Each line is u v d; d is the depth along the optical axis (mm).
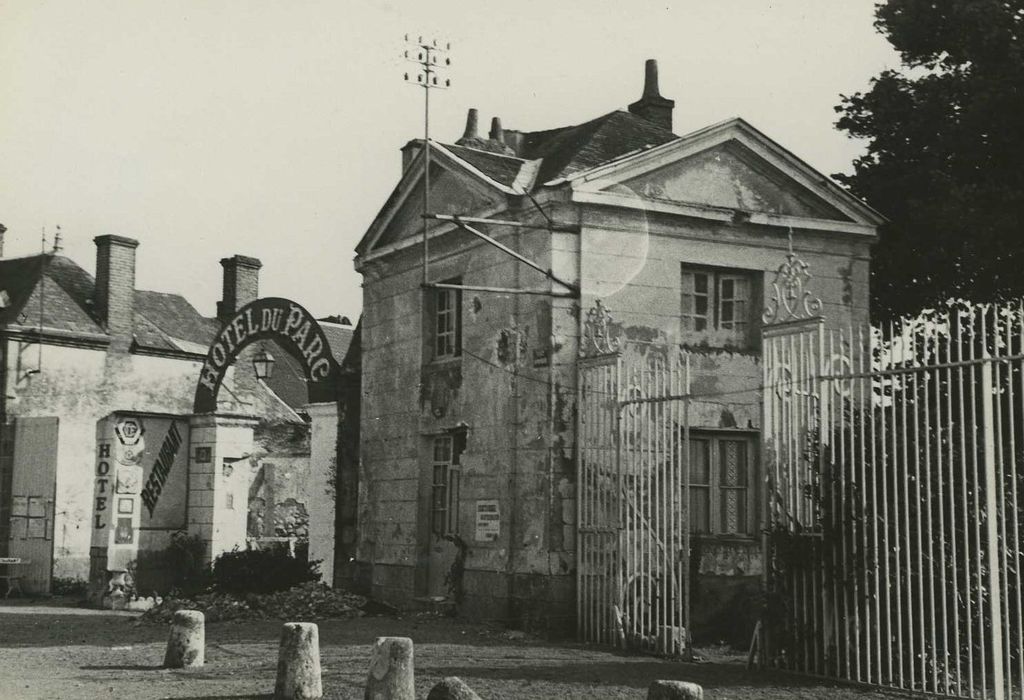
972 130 17453
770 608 11000
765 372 11328
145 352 30094
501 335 16297
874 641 10227
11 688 10211
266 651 13078
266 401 34406
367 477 19641
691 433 16156
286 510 33656
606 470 14281
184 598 19344
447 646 13414
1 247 31422
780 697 9453
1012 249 16797
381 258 19578
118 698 9609
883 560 10141
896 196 18578
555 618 14727
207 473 23406
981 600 9141
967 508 10289
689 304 16406
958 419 10719
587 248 15547
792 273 11203
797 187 17094
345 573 19969
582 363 15000
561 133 19391
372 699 8961
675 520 13562
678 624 12539
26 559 26438
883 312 18875
